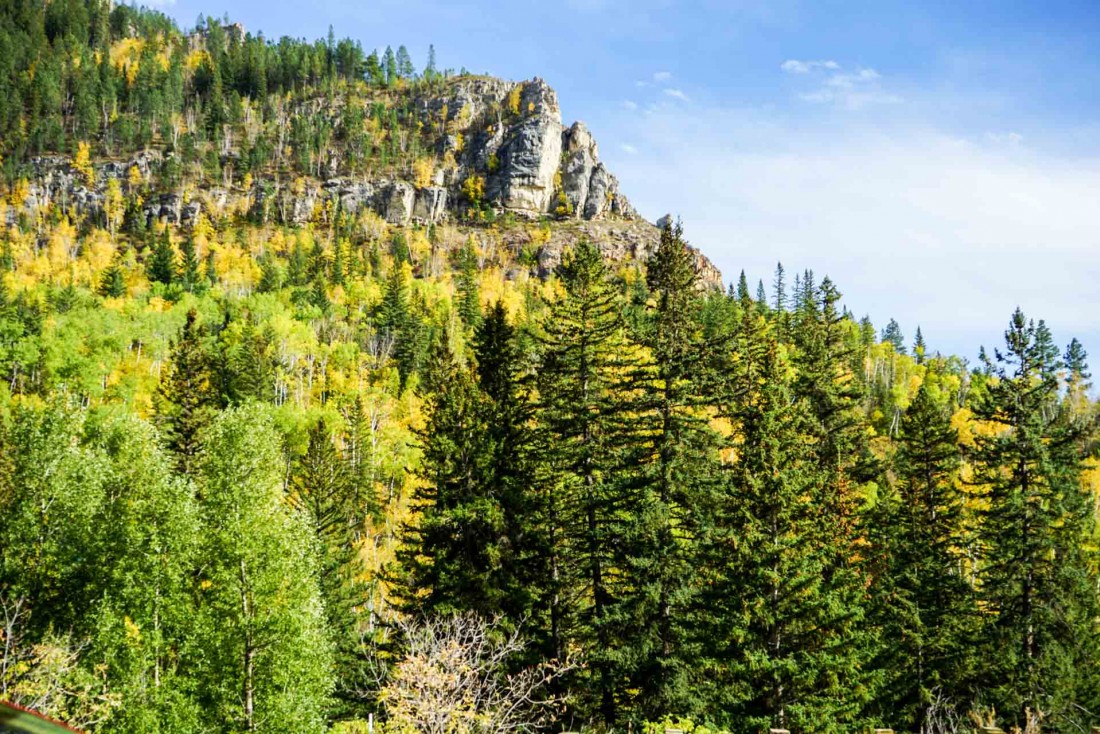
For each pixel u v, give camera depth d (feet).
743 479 89.92
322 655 89.10
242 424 98.73
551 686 89.15
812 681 80.84
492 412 100.37
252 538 86.84
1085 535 125.49
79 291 433.48
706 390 101.96
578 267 102.27
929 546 120.16
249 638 83.87
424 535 98.53
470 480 96.78
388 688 72.64
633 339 102.94
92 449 113.91
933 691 107.76
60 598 95.86
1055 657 99.81
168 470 111.65
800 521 89.56
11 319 345.92
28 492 101.50
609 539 92.94
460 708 69.26
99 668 84.07
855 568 111.75
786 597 83.15
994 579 112.57
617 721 88.48
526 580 94.84
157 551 93.15
